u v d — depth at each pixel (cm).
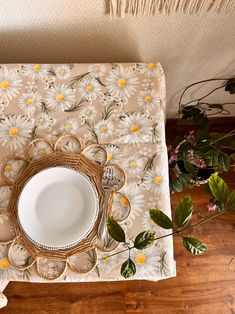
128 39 107
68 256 81
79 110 95
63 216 84
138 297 145
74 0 91
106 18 98
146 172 88
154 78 97
